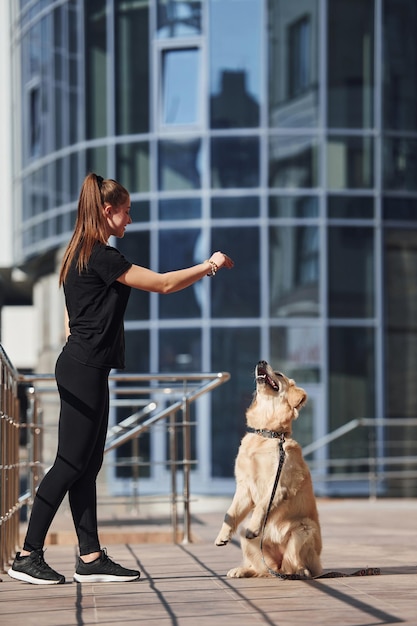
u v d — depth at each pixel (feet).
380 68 58.70
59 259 64.75
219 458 56.65
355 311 58.08
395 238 58.90
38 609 15.08
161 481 56.70
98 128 60.64
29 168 67.00
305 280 57.72
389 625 13.66
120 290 17.46
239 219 58.08
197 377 26.81
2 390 19.83
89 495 18.11
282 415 18.26
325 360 57.31
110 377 26.37
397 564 21.30
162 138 58.95
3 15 72.02
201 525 34.65
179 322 57.82
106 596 16.35
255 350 57.36
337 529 31.99
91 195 17.70
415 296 59.21
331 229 58.03
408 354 58.80
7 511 21.09
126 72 59.98
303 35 58.44
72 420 17.37
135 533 30.48
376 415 57.72
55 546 28.89
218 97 58.44
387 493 57.31
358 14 58.75
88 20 61.11
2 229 71.56
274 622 13.89
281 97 58.23
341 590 16.87
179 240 58.54
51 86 64.28
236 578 18.48
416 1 59.72
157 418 29.58
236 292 57.67
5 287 77.25
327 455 56.90
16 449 23.44
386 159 58.75
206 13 58.59
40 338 70.18
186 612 14.76
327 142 58.18
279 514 18.17
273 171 58.03
